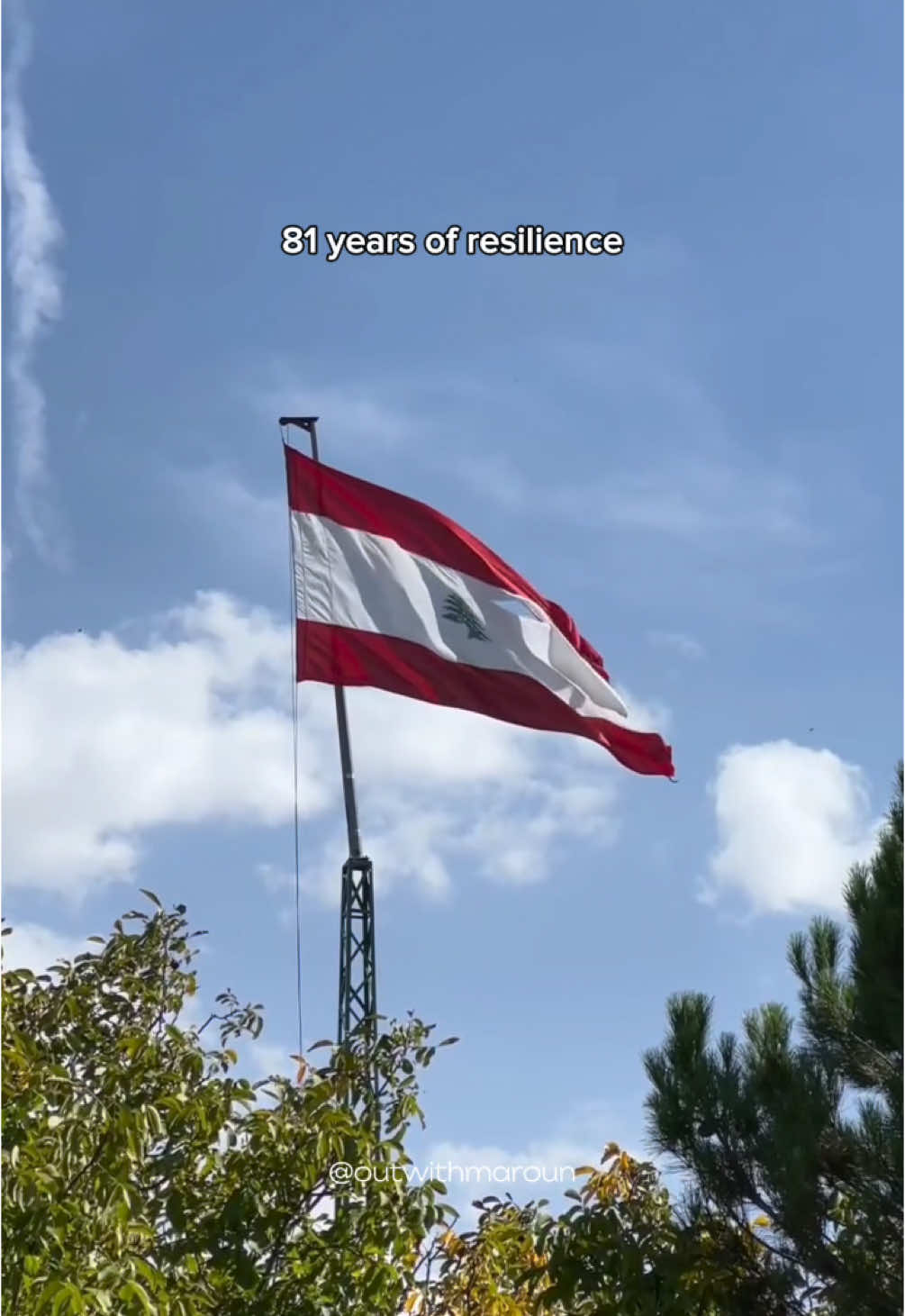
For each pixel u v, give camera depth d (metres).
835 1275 10.73
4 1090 9.58
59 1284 8.20
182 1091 10.59
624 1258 10.52
